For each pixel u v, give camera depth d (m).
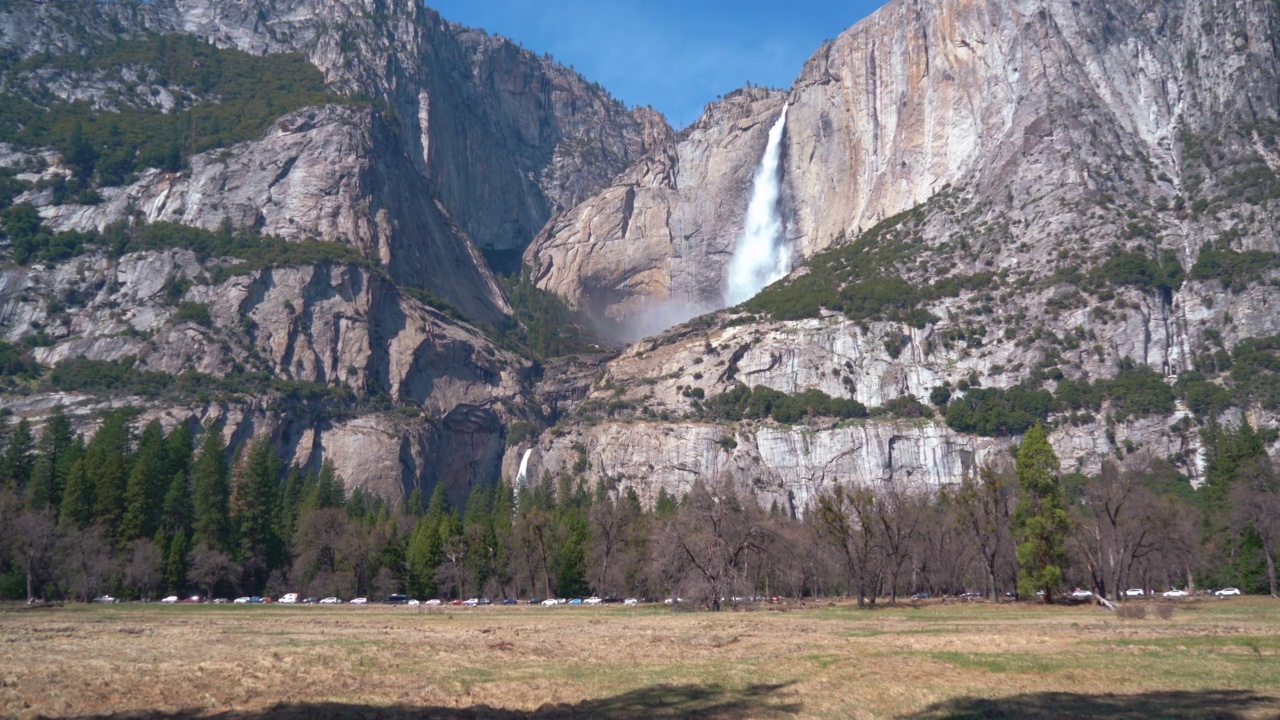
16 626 71.62
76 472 117.31
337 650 56.72
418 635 67.69
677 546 102.81
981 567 118.38
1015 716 35.53
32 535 104.75
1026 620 75.00
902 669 47.47
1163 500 106.56
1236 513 106.88
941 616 82.56
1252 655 49.09
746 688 42.81
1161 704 37.09
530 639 64.25
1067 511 101.50
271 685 43.44
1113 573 97.44
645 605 111.62
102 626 73.44
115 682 43.47
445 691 42.41
